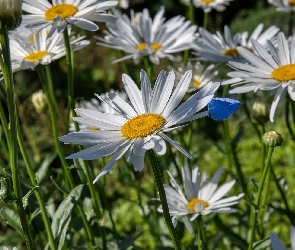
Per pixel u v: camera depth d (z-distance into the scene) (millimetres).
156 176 386
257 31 637
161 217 659
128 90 423
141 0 1314
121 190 854
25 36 522
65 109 1160
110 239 563
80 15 499
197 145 975
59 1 506
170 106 402
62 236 461
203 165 924
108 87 1209
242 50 517
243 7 1387
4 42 379
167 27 653
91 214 526
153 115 400
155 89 410
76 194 467
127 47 606
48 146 962
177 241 391
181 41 624
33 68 491
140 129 392
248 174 879
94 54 1246
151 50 593
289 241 693
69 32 531
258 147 931
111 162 381
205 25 712
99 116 411
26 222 418
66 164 498
